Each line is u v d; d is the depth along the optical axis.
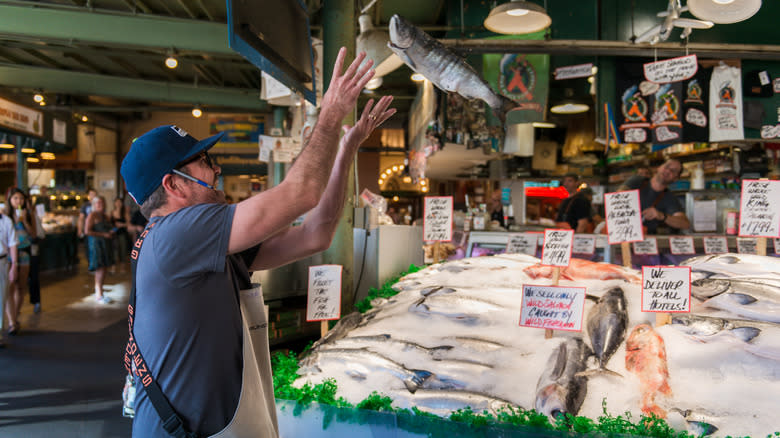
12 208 5.53
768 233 2.48
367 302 2.97
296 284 3.52
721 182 7.09
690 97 5.20
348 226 3.39
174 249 1.03
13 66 8.33
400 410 1.88
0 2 5.81
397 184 14.70
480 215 4.72
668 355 1.94
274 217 1.02
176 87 9.80
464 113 5.52
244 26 1.84
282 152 7.15
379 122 1.39
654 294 2.09
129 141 15.17
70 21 6.02
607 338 2.07
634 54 4.92
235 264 1.24
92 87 9.45
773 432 1.56
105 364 4.29
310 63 2.67
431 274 2.99
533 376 1.94
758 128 5.20
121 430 2.96
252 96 10.05
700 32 5.05
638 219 2.68
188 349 1.04
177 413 1.03
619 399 1.79
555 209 9.70
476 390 1.91
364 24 4.30
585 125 8.81
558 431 1.64
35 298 6.38
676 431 1.63
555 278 2.29
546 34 4.88
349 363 2.22
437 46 2.22
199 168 1.20
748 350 1.87
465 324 2.33
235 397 1.07
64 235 11.29
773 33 5.01
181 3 5.88
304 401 1.98
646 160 8.36
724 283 2.24
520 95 5.34
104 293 7.88
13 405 3.36
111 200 15.26
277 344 3.35
